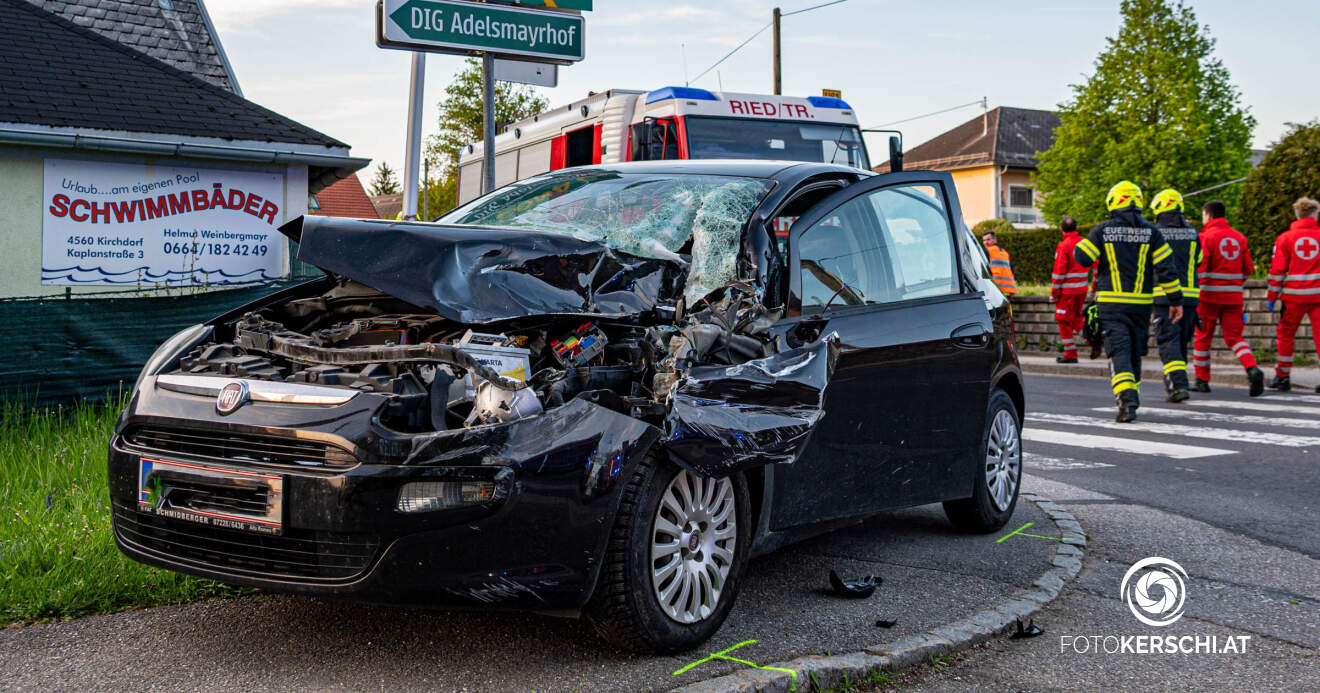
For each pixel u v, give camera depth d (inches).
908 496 193.6
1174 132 1647.4
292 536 129.5
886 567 193.5
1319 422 391.5
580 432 133.6
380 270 146.7
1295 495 264.7
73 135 365.7
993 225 1764.3
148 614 154.6
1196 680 144.5
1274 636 163.0
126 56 448.5
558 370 145.3
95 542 173.8
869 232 191.5
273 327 160.4
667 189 186.4
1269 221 940.6
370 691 128.2
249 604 159.2
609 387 149.1
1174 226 469.7
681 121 486.9
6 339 284.7
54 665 134.8
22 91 382.0
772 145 505.7
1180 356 452.1
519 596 130.3
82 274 382.3
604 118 543.2
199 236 405.1
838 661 140.0
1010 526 228.8
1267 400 458.9
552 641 146.3
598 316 150.9
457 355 132.2
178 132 387.9
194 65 539.5
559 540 130.6
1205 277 480.4
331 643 143.7
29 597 155.6
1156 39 1680.6
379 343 148.9
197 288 387.5
